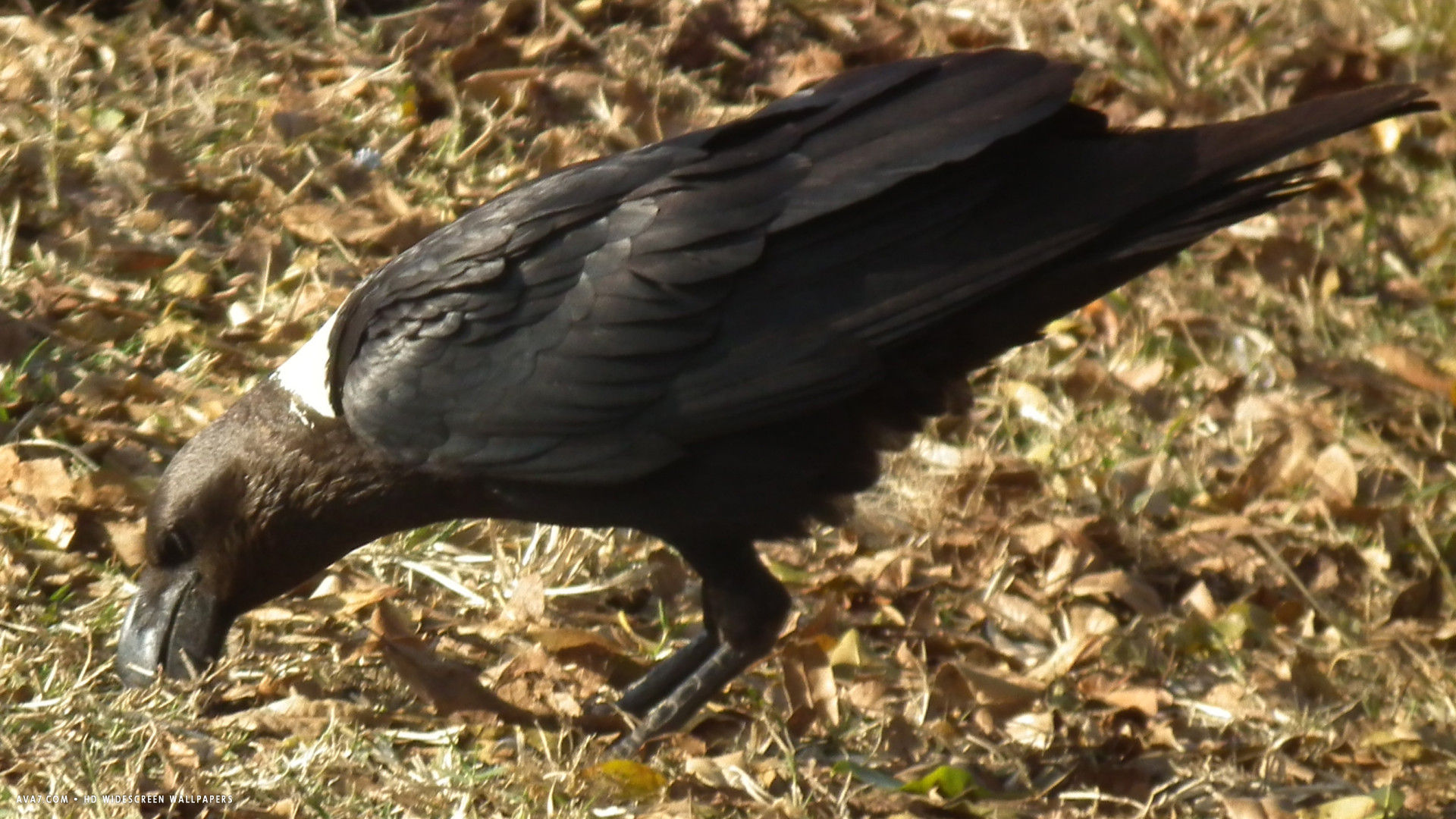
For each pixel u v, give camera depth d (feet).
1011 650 31.09
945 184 24.18
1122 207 23.86
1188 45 50.62
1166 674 30.86
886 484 33.55
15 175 35.78
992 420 36.83
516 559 30.63
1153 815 26.96
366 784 23.65
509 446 24.39
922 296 23.76
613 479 24.25
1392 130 48.03
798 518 25.31
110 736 23.75
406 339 24.50
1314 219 45.32
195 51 41.19
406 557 29.96
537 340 24.14
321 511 25.55
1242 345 40.29
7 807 21.66
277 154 38.63
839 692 28.45
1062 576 32.60
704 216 23.94
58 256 34.32
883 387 24.80
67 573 27.91
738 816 24.68
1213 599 33.32
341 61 42.22
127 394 31.63
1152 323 39.96
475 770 24.66
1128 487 35.29
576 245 24.29
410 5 44.96
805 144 24.36
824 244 24.07
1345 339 41.22
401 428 24.59
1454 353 41.14
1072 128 24.88
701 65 45.39
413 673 26.25
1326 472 36.14
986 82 24.38
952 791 26.03
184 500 25.64
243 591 26.07
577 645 28.40
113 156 37.11
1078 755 28.35
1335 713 30.14
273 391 25.88
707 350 23.94
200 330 33.76
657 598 31.01
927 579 32.12
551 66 43.70
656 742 26.32
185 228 36.04
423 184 39.04
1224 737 29.48
